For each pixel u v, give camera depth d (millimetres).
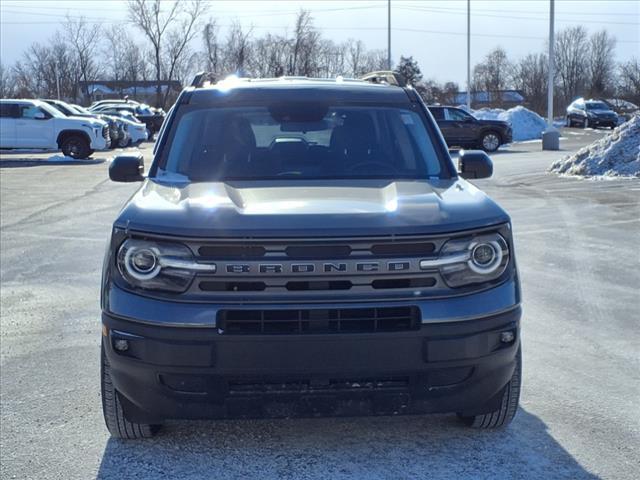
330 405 3574
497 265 3643
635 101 60188
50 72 75938
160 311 3467
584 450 4047
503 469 3830
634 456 3980
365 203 3834
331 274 3441
